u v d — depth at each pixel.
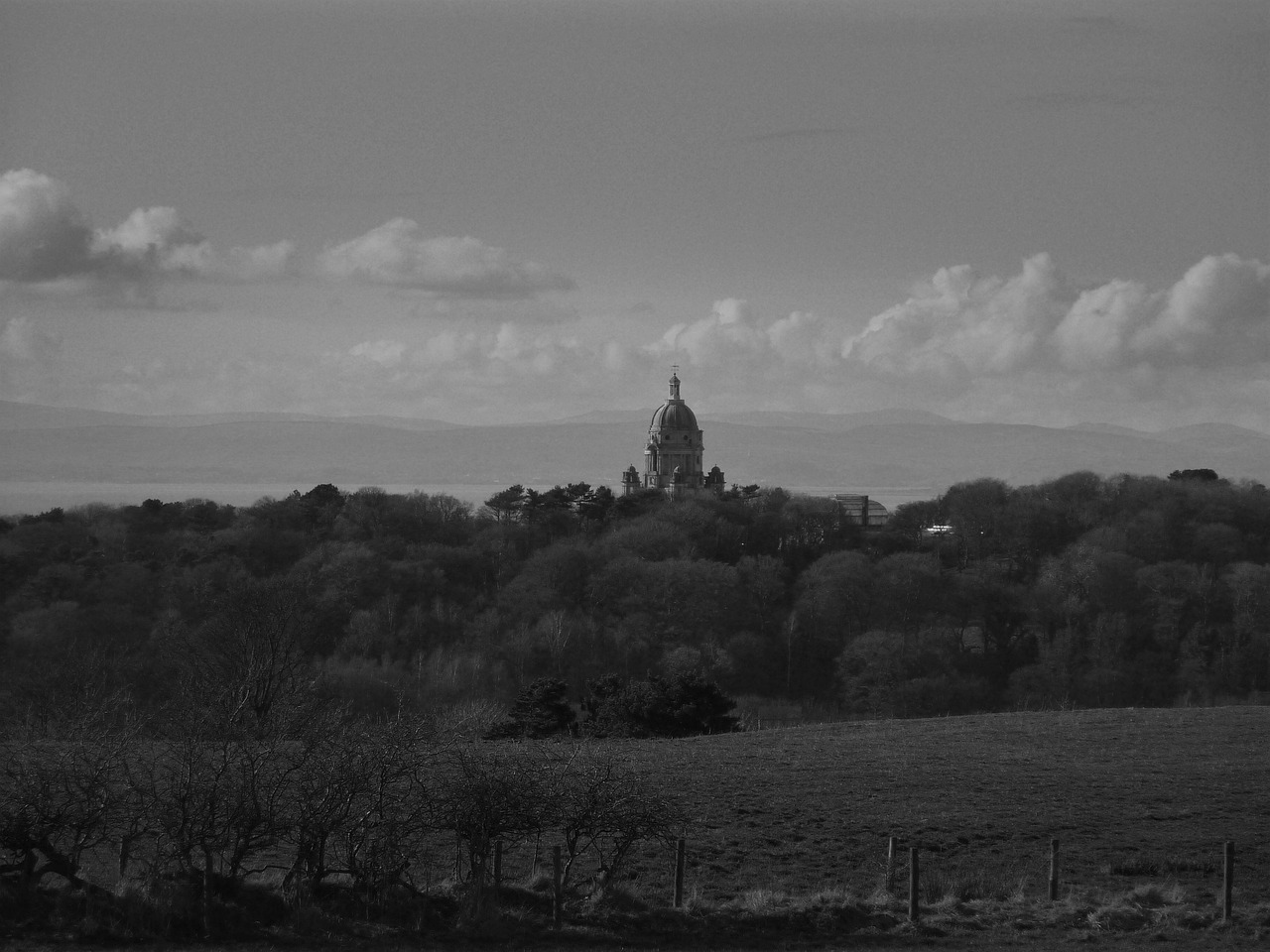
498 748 97.62
